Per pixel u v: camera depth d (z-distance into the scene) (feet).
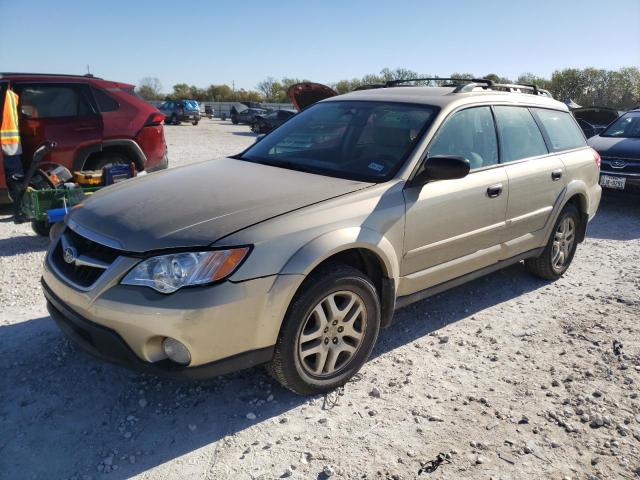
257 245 8.79
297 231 9.24
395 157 11.64
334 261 10.03
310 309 9.46
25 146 21.63
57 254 10.31
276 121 91.91
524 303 15.19
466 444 9.05
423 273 11.84
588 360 12.00
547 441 9.20
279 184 10.84
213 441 8.91
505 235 13.93
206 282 8.45
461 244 12.56
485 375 11.26
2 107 19.30
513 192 13.71
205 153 51.75
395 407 10.01
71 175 20.40
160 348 8.71
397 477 8.23
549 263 16.37
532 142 15.10
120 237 9.00
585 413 9.99
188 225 9.00
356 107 13.65
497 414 9.89
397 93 13.96
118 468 8.24
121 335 8.63
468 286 16.29
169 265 8.45
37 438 8.84
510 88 15.71
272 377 9.89
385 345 12.42
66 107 22.54
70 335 9.46
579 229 17.44
